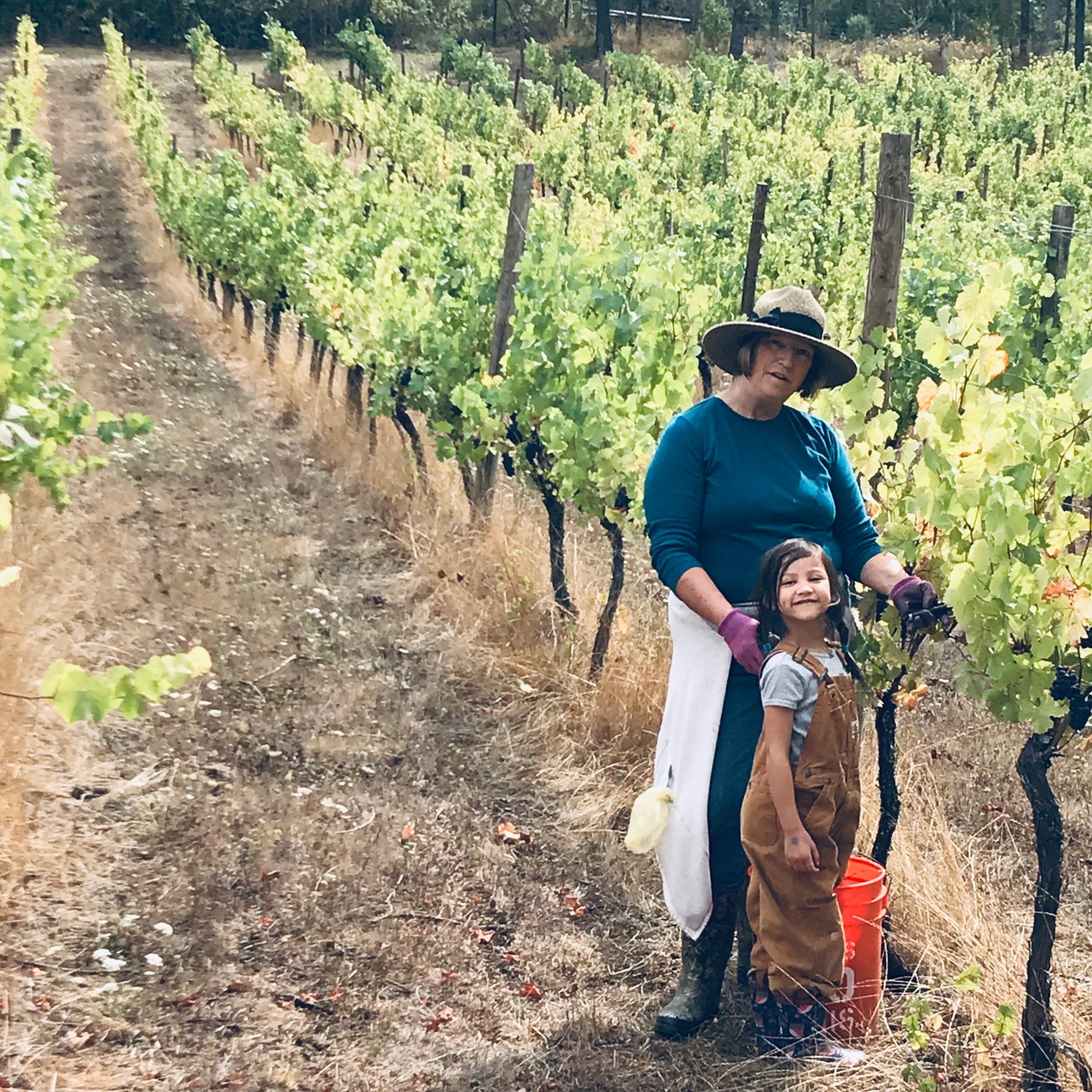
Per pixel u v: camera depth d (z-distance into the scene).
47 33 38.00
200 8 39.69
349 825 4.31
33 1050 2.98
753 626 2.96
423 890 3.94
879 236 4.99
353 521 7.98
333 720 5.15
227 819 4.26
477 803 4.55
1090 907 4.03
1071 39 45.47
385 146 25.17
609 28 41.53
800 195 15.89
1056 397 3.24
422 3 42.25
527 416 5.99
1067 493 3.08
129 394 10.75
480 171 18.97
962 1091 2.98
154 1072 2.99
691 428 3.23
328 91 28.62
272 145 23.36
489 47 43.38
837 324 9.93
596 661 5.48
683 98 31.58
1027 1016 2.99
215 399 11.07
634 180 19.52
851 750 3.02
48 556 6.20
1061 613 2.88
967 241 11.84
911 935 3.63
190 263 16.64
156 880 3.83
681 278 7.26
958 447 3.34
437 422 7.55
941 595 3.27
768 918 3.02
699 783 3.16
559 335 6.07
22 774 4.23
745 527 3.20
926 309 8.62
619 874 4.08
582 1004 3.40
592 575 6.54
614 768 4.82
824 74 32.81
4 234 6.06
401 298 8.77
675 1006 3.27
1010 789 4.76
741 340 3.21
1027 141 25.30
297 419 10.55
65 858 3.84
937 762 4.88
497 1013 3.35
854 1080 2.97
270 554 7.16
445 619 6.29
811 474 3.27
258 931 3.63
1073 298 7.28
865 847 3.95
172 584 6.44
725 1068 3.10
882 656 3.39
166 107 30.64
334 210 12.82
